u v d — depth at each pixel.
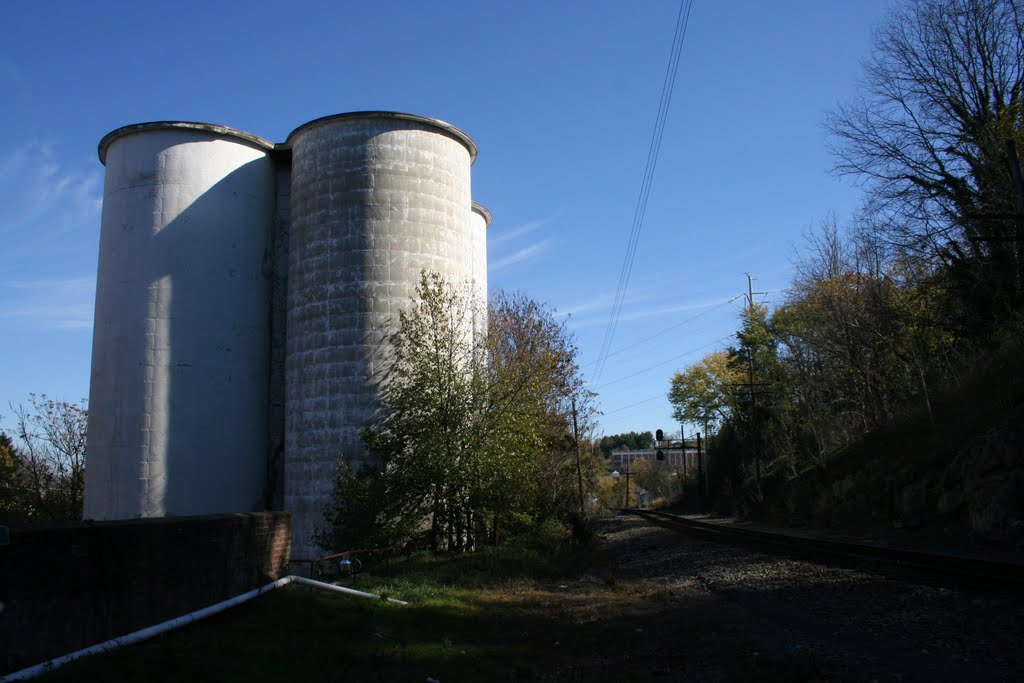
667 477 104.81
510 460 22.53
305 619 10.29
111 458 26.19
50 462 37.84
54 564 6.92
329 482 25.30
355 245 26.59
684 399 78.88
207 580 9.59
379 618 11.16
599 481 57.12
